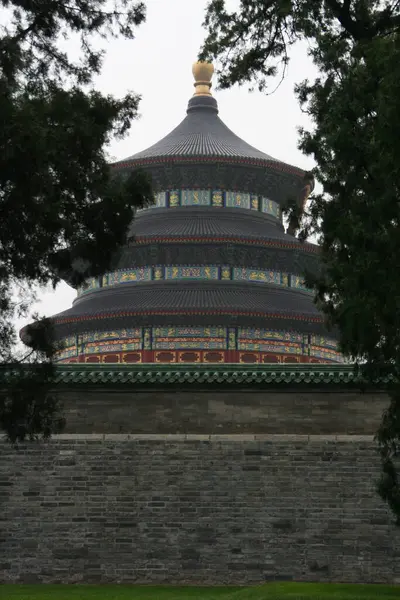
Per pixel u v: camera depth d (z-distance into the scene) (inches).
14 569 1756.9
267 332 2618.1
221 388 1796.3
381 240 1336.1
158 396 1803.6
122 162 2800.2
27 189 1283.2
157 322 2593.5
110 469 1779.0
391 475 1544.0
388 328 1350.9
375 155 1354.6
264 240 2667.3
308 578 1734.7
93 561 1753.2
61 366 1796.3
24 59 1402.6
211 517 1759.4
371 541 1740.9
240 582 1738.4
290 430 1786.4
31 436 1418.6
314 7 1569.9
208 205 2819.9
